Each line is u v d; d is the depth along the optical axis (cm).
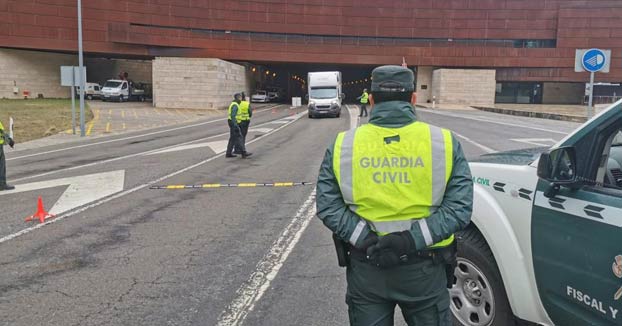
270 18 5450
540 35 5528
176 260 549
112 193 939
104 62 5759
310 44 5544
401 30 5591
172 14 5181
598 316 234
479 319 337
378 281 232
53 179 1117
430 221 221
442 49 5606
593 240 234
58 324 396
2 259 558
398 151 227
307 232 656
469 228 342
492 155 376
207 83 4369
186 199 877
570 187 252
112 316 411
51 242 623
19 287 475
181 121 3094
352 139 235
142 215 762
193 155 1516
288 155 1484
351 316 246
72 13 4775
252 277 496
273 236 640
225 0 5341
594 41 5416
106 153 1606
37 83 4888
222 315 411
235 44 5425
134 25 5022
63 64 5072
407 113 234
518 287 289
